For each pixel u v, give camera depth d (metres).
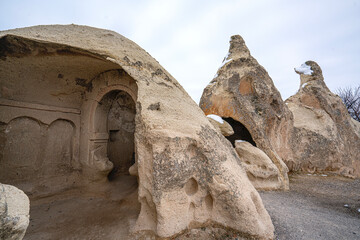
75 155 4.12
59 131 3.93
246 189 2.42
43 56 2.94
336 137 6.99
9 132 3.25
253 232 2.13
